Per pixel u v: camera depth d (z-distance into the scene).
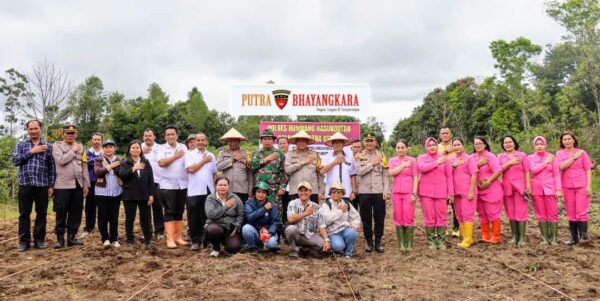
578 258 7.49
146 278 6.32
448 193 8.52
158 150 8.42
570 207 8.65
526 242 8.99
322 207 7.92
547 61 43.22
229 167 8.43
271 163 8.21
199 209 8.18
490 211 8.72
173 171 8.30
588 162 8.56
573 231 8.66
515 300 5.54
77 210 8.33
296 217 7.64
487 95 47.47
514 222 8.71
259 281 6.22
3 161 20.83
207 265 7.03
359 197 8.30
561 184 8.71
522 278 6.46
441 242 8.44
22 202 7.91
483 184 8.69
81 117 54.88
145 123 45.81
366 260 7.72
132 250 7.82
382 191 8.22
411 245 8.41
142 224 8.20
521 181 8.62
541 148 8.64
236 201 7.79
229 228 7.76
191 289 5.76
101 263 6.95
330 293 5.76
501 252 8.08
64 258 7.37
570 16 29.53
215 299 5.45
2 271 6.63
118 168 8.10
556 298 5.59
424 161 8.40
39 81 26.92
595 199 15.77
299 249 8.01
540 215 8.71
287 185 9.06
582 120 29.30
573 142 8.59
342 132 11.49
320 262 7.42
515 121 42.19
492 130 44.06
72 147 8.23
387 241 9.48
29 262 7.17
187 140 8.58
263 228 7.80
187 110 50.00
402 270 7.00
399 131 56.50
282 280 6.29
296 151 8.39
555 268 6.95
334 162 8.33
